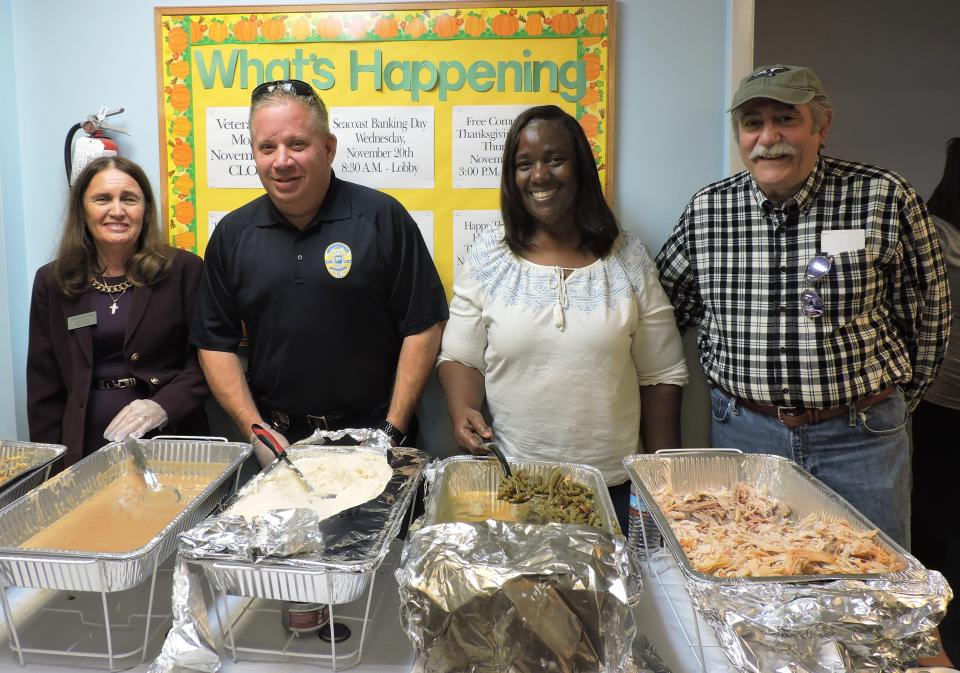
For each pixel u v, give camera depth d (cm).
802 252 157
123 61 200
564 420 166
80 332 181
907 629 89
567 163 162
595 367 164
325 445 160
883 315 160
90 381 181
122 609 122
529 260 172
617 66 191
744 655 91
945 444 225
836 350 155
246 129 198
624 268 172
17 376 210
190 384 183
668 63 190
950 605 219
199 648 102
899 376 159
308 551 105
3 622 118
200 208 202
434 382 207
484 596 94
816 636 90
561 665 95
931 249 156
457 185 197
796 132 147
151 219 185
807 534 116
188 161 201
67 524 128
